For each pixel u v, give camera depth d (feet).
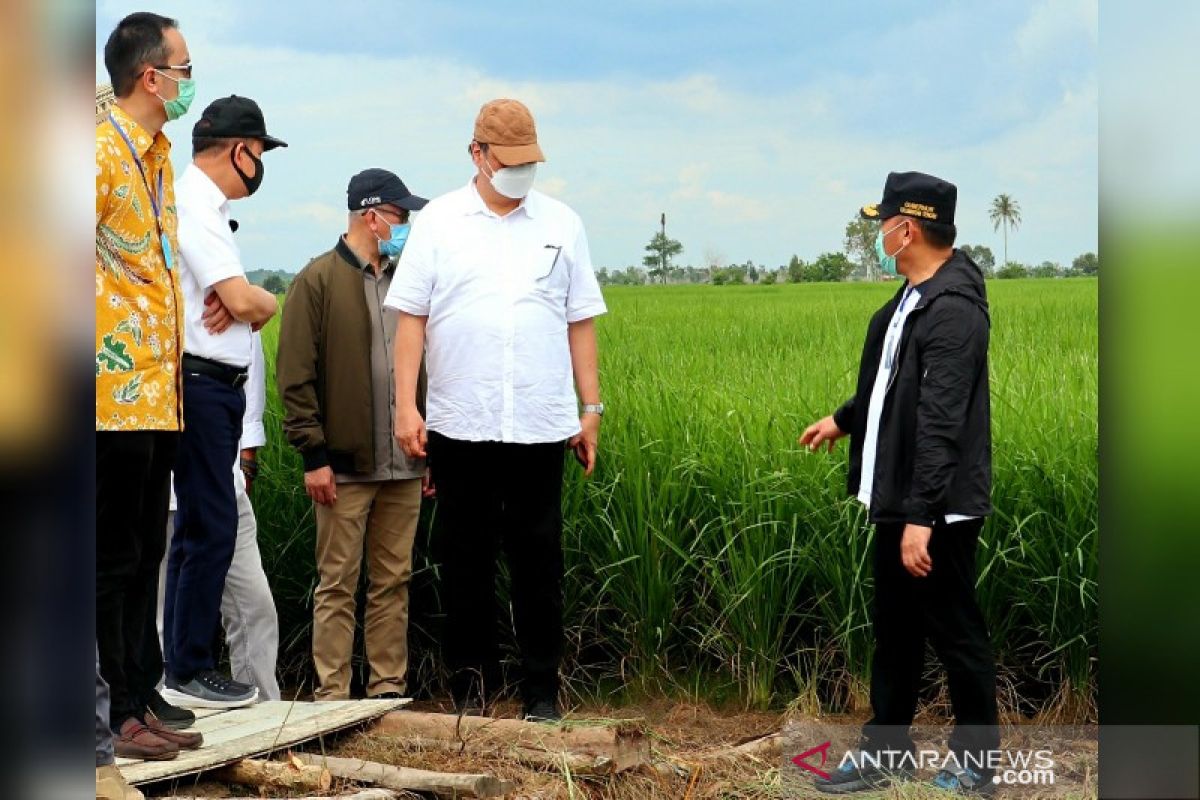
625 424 22.20
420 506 19.88
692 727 18.65
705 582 20.21
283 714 15.90
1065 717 18.61
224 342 16.22
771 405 23.00
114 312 13.19
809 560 19.57
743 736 18.22
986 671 15.25
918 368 15.19
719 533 20.47
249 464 19.44
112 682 13.62
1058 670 19.35
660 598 20.11
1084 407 20.86
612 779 14.88
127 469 13.38
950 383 14.79
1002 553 18.58
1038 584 19.20
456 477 17.42
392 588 18.93
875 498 15.52
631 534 20.45
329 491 18.35
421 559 21.38
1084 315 43.96
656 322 46.19
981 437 15.06
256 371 19.49
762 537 19.69
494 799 13.97
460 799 13.92
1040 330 38.68
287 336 18.38
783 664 19.85
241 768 14.03
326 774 13.92
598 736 15.17
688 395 23.81
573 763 14.82
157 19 14.06
